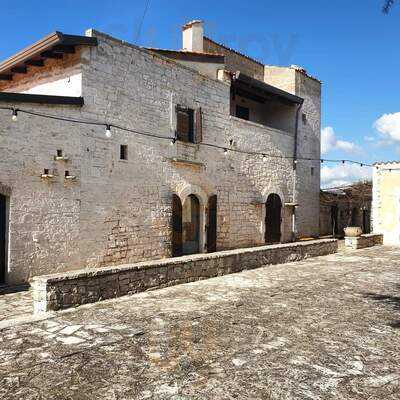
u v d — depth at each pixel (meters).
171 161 12.61
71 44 9.84
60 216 9.74
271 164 17.09
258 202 16.23
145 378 4.13
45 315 6.29
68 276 6.80
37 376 4.14
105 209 10.73
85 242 10.26
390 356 4.86
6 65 11.09
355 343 5.29
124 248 11.22
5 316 6.73
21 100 9.01
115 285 7.64
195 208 13.93
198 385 4.00
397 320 6.35
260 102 18.88
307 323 6.12
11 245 8.92
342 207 23.19
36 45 9.88
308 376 4.25
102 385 3.96
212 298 7.68
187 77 13.26
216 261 10.09
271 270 11.16
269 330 5.75
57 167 9.66
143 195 11.77
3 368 4.32
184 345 5.09
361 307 7.14
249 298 7.70
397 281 9.69
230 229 15.01
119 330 5.62
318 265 12.23
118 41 11.04
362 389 3.98
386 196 18.98
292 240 18.38
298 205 18.75
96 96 10.48
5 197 9.01
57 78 10.72
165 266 8.69
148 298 7.62
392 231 18.80
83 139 10.19
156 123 12.20
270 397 3.78
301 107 19.12
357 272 10.95
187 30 15.95
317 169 20.36
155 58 12.18
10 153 8.89
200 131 13.62
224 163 14.76
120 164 11.10
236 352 4.89
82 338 5.27
